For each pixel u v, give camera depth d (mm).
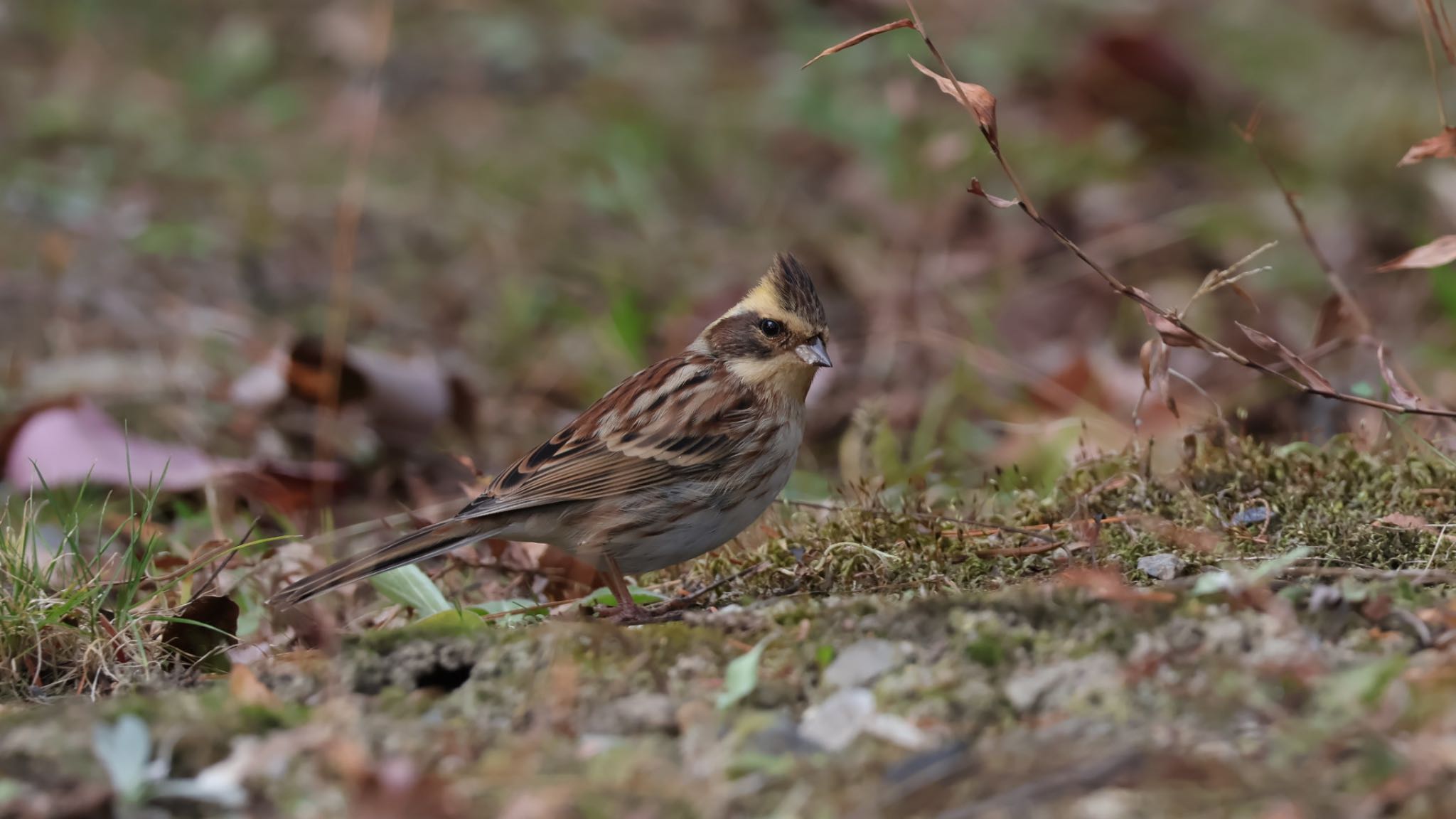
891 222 18719
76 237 18234
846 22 24516
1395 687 5883
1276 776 5383
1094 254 17781
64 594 8484
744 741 5992
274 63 23922
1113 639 6594
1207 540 8422
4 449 12016
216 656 8477
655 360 15883
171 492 12008
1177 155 20594
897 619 6910
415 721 6492
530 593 10211
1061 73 22109
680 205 19828
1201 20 25422
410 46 24172
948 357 15656
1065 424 12422
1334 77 22766
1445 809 5078
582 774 5836
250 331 16234
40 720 6488
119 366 15078
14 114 21641
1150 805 5254
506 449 14250
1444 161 19078
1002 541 9148
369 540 11945
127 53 24141
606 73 23484
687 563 10281
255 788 5844
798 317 9656
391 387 13898
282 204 19438
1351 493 9289
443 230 18969
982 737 6008
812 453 14086
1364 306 16359
